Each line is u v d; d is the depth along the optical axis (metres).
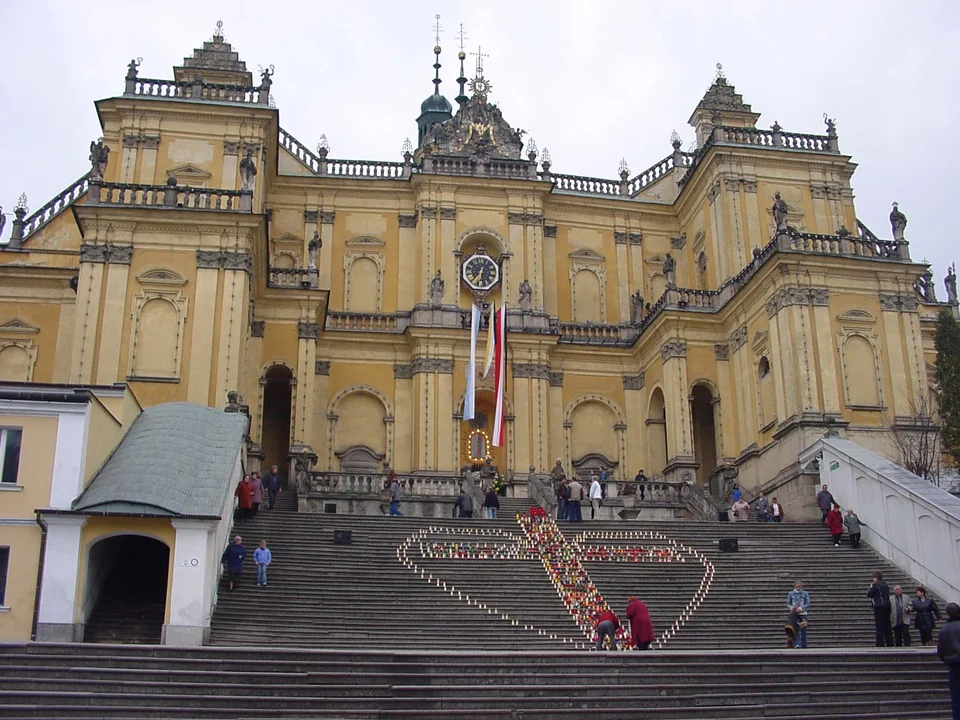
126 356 36.50
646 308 52.16
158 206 37.72
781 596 28.17
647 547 30.83
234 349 36.91
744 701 18.83
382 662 18.91
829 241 42.47
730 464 45.22
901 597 24.50
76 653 18.42
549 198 53.44
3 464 24.22
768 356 42.88
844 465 34.81
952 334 39.38
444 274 50.09
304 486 37.34
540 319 50.03
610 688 18.64
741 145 49.12
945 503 29.45
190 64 51.00
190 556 23.14
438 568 27.80
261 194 44.44
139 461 25.89
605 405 51.06
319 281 49.88
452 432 47.41
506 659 19.19
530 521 32.62
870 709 18.89
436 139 53.84
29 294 43.81
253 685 17.78
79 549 23.03
